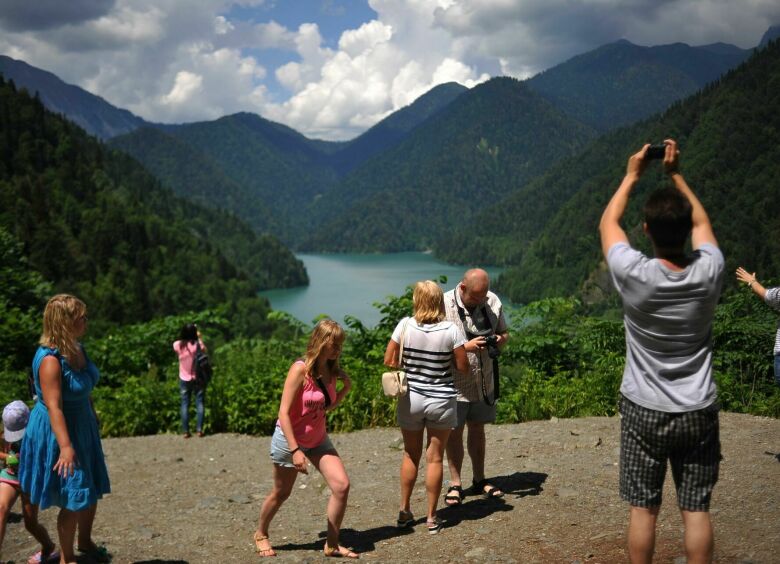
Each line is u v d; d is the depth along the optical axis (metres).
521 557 3.94
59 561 4.39
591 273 146.12
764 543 3.73
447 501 5.09
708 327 2.81
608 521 4.39
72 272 128.12
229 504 5.85
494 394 5.17
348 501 5.61
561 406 8.88
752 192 150.38
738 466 5.45
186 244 183.75
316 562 4.16
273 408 9.53
